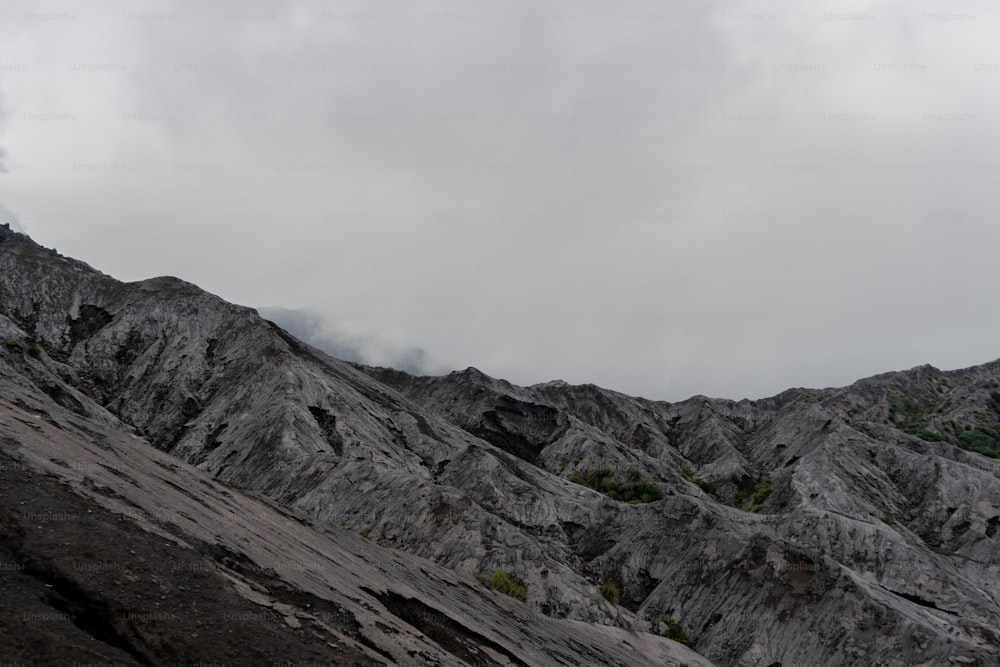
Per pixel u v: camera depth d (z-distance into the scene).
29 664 10.91
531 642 33.00
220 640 14.10
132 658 12.55
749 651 53.25
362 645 17.52
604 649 41.78
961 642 47.00
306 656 15.09
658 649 49.88
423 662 18.94
